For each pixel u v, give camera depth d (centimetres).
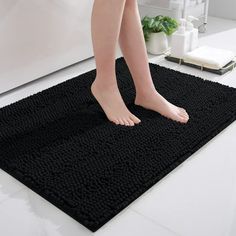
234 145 130
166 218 101
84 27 179
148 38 199
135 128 135
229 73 183
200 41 221
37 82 171
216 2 261
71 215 100
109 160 118
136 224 99
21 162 117
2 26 146
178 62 191
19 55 157
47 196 105
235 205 105
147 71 141
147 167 116
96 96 143
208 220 100
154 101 143
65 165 116
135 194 106
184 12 218
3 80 156
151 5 232
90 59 193
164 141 128
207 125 138
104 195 105
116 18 126
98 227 96
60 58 175
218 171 118
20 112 145
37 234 96
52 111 146
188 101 154
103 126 136
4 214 101
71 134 131
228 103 153
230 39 225
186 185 112
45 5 157
